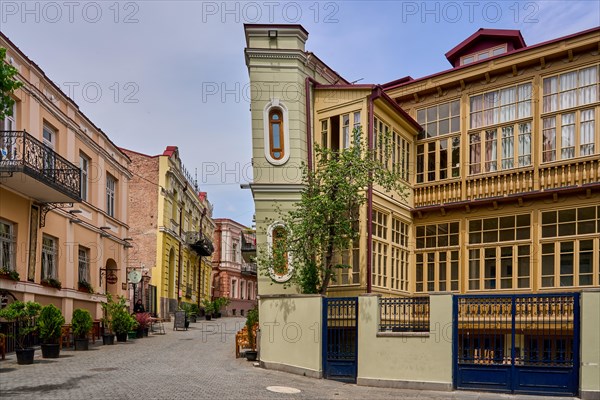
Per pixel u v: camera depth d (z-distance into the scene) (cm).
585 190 1565
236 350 1730
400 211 1789
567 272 1581
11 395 995
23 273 1694
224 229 5719
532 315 1180
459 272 1759
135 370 1362
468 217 1770
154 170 3600
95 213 2248
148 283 3288
